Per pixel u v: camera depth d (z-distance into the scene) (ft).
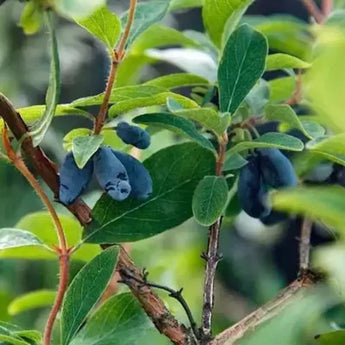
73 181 2.49
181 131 2.57
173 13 6.05
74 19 2.47
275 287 4.75
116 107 2.53
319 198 2.17
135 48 3.10
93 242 2.59
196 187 2.59
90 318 2.64
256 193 2.67
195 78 2.85
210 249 2.57
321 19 3.19
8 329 2.62
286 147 2.53
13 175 5.26
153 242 3.90
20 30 5.65
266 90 2.80
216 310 4.15
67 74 6.00
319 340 2.56
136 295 2.58
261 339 2.35
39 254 2.96
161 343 3.05
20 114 2.54
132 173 2.53
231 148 2.59
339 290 2.48
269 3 5.57
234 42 2.61
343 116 2.08
